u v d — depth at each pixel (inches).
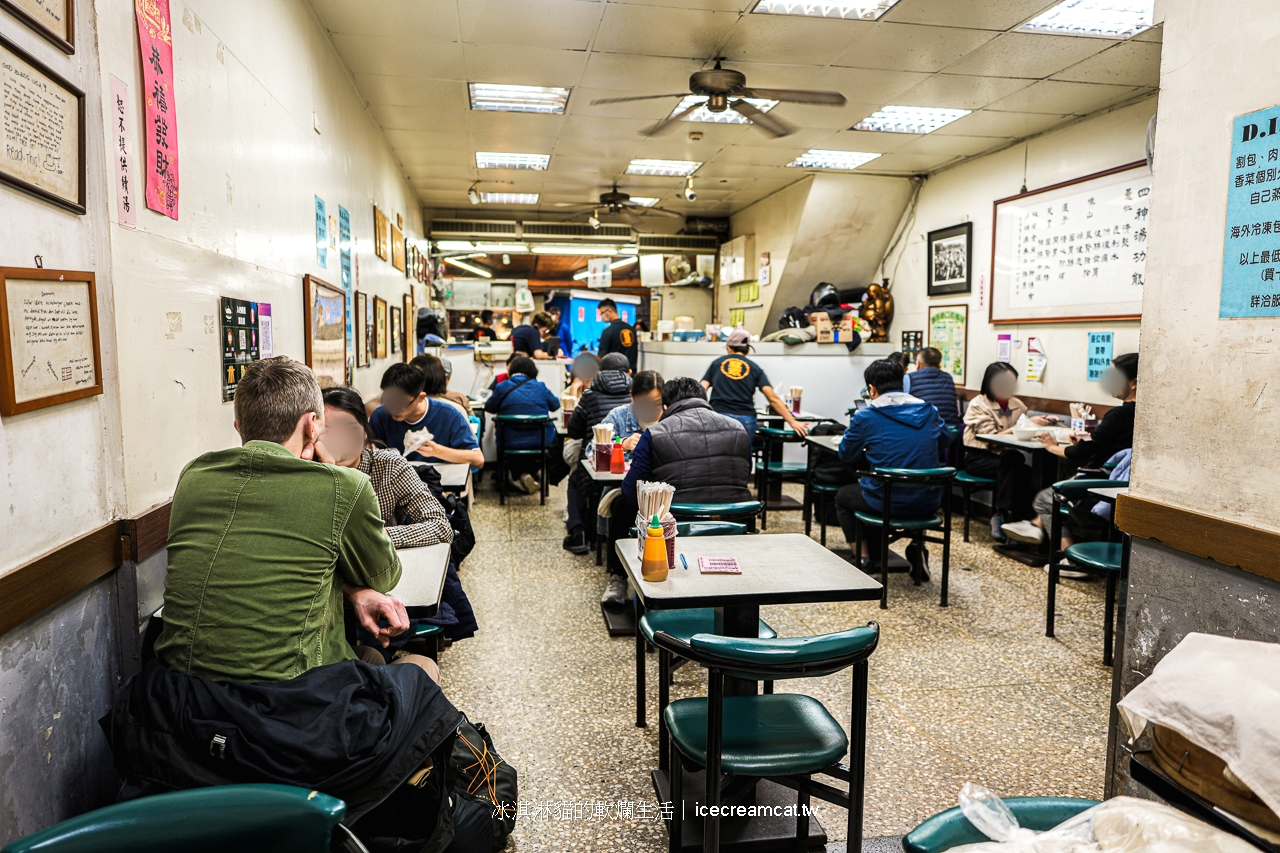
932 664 126.7
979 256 272.7
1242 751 39.4
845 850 79.4
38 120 54.9
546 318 391.2
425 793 58.4
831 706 111.7
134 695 52.5
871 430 159.5
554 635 137.4
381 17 159.8
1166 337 70.0
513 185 347.9
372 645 80.9
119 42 68.7
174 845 37.6
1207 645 47.9
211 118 92.9
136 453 70.9
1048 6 154.3
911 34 169.6
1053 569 138.8
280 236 124.6
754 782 70.8
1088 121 223.3
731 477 126.0
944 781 92.4
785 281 350.6
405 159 295.0
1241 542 61.9
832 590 78.3
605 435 149.1
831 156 281.3
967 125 236.1
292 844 38.2
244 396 62.7
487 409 244.7
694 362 306.3
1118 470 152.6
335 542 58.6
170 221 79.7
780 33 170.4
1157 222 70.7
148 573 70.6
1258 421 61.1
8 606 50.2
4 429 51.1
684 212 414.3
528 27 167.0
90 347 62.6
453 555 101.5
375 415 149.8
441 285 479.8
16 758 52.5
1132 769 47.3
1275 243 59.2
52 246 57.6
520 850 79.0
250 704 51.4
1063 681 120.6
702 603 75.4
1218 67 64.0
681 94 192.7
